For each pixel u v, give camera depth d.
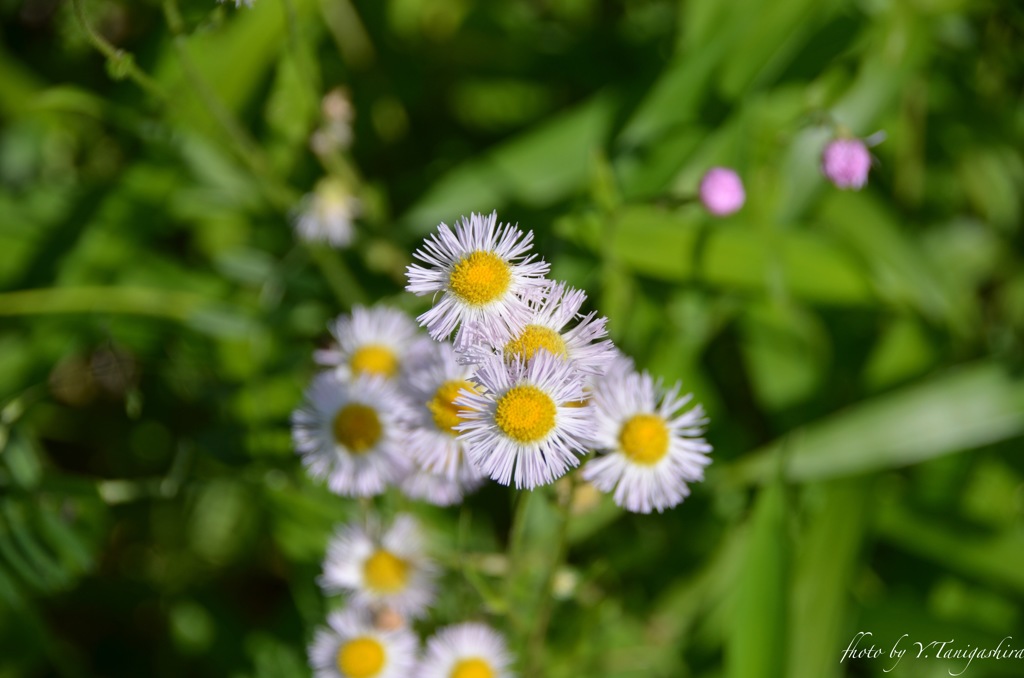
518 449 0.25
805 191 0.36
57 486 0.32
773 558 0.32
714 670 0.34
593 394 0.26
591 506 0.29
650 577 0.35
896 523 0.35
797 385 0.36
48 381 0.36
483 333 0.24
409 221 0.36
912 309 0.36
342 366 0.30
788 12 0.35
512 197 0.36
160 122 0.35
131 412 0.34
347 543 0.30
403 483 0.29
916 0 0.35
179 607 0.36
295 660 0.35
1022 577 0.34
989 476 0.35
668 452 0.27
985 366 0.34
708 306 0.36
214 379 0.36
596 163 0.33
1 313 0.35
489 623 0.31
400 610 0.30
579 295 0.25
